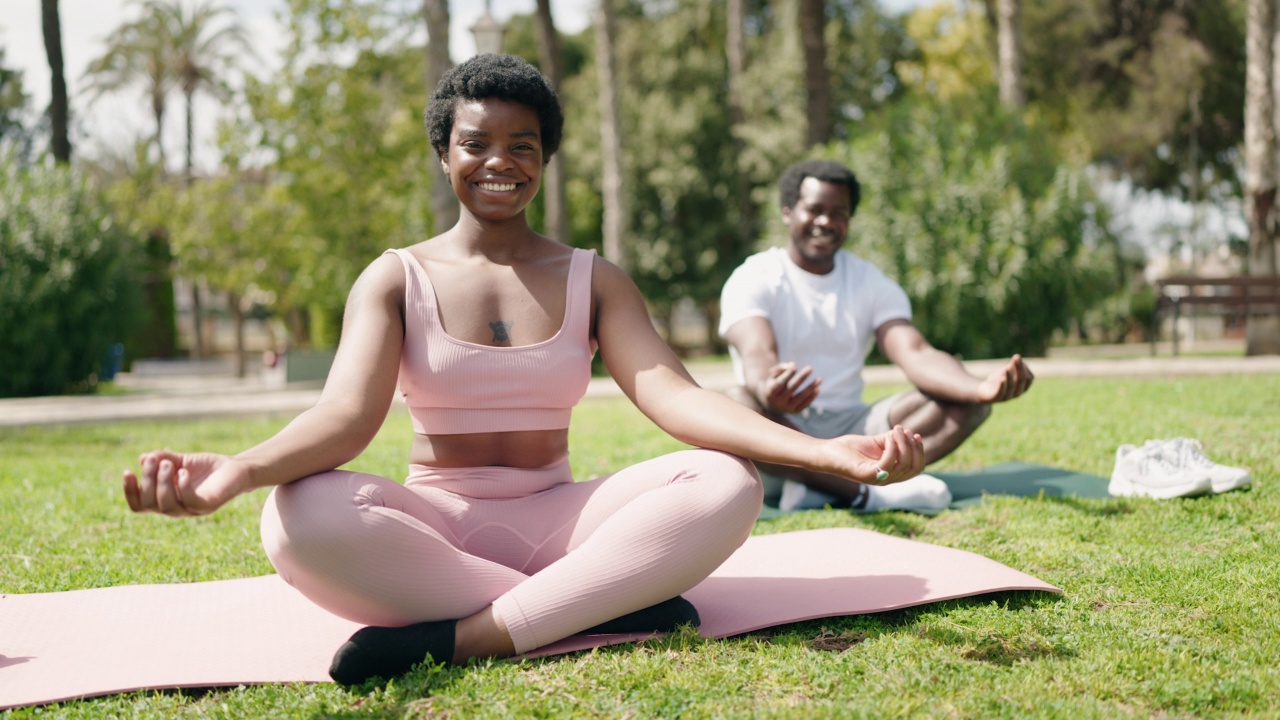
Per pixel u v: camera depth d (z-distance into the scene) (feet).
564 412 8.29
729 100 82.07
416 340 7.93
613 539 7.37
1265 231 40.34
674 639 7.63
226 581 9.92
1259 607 8.19
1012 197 39.29
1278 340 39.50
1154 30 77.66
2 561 11.05
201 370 77.66
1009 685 6.69
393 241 59.06
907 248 38.75
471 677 6.87
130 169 83.92
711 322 86.12
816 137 47.37
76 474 17.53
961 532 11.44
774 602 8.58
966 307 38.47
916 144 41.37
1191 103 78.48
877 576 9.24
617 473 7.97
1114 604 8.54
